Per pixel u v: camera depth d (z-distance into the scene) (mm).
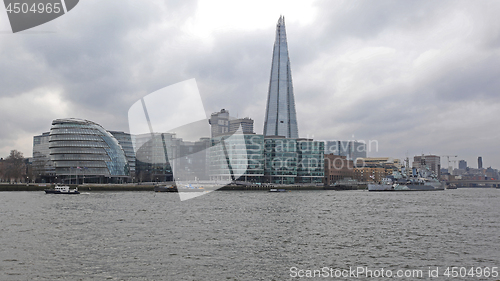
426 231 68688
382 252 50312
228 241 55312
